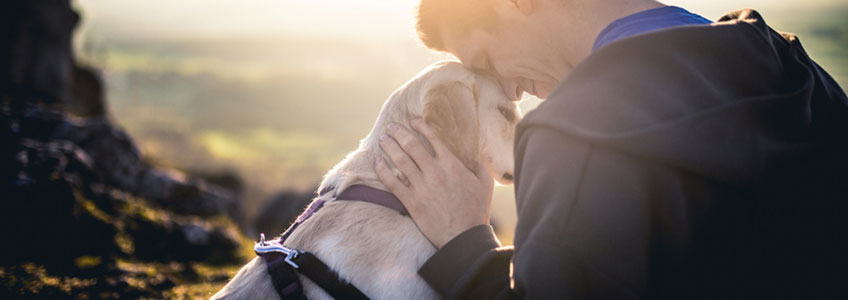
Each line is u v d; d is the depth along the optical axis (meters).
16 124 5.61
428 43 1.81
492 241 1.66
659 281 1.13
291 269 1.82
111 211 5.03
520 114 2.13
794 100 1.15
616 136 1.09
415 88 2.07
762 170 1.09
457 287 1.51
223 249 5.42
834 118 1.26
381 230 1.84
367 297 1.73
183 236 5.22
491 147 2.02
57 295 3.40
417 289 1.74
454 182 1.77
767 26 1.40
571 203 1.12
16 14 10.19
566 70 1.56
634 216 1.09
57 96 11.03
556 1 1.49
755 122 1.11
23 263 3.82
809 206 1.14
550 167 1.16
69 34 11.56
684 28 1.23
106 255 4.39
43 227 4.25
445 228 1.73
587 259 1.09
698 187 1.09
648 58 1.19
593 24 1.45
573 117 1.16
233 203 7.57
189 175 13.11
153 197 6.52
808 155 1.16
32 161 4.75
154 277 4.05
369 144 2.10
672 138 1.07
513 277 1.21
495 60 1.67
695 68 1.17
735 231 1.12
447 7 1.66
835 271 1.14
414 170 1.81
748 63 1.20
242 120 132.75
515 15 1.54
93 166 5.77
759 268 1.14
